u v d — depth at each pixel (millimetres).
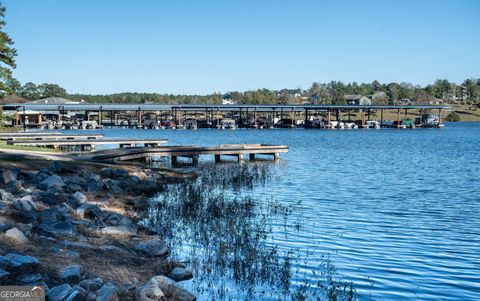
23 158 30781
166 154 42781
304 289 11867
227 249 14891
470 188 30953
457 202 25375
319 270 13516
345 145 78938
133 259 12680
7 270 9352
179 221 18906
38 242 12125
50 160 31078
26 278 9367
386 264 14203
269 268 13227
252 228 18094
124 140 57656
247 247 14820
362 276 13117
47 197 17797
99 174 28109
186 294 10453
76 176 24969
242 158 48250
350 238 17188
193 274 12633
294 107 162750
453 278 13055
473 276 13234
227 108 165000
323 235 17547
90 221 15750
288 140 94562
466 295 11867
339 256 14922
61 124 148500
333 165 45938
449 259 14781
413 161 51375
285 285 12203
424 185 32281
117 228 15414
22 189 18516
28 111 142250
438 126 177750
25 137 63250
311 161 50031
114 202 21141
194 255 14281
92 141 54281
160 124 161750
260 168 42062
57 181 21875
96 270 10914
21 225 12828
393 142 89312
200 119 195375
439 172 40812
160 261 13031
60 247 12117
